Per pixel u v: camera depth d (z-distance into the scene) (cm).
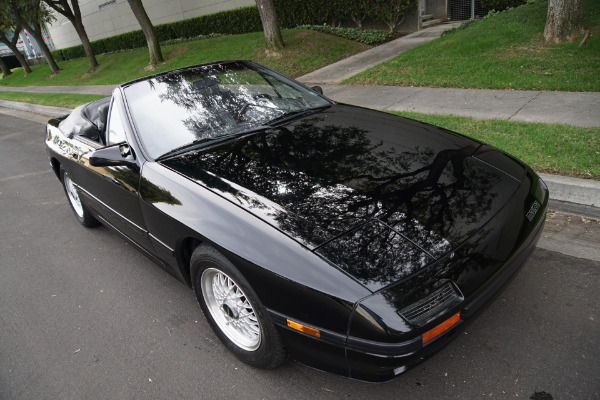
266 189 231
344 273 183
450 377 221
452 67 791
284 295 195
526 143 442
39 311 326
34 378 261
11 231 476
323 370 202
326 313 184
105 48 2556
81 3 2612
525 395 205
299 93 359
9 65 3825
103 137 369
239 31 1777
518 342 236
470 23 1073
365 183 228
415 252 188
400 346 175
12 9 2158
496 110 571
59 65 2712
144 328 293
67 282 361
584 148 411
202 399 231
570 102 555
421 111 615
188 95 322
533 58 732
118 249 404
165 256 278
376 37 1259
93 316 312
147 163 278
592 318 246
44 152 813
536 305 261
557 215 358
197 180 249
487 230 207
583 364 217
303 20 1530
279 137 285
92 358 271
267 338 216
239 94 334
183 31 2022
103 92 1418
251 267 204
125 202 299
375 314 174
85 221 441
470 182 233
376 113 331
